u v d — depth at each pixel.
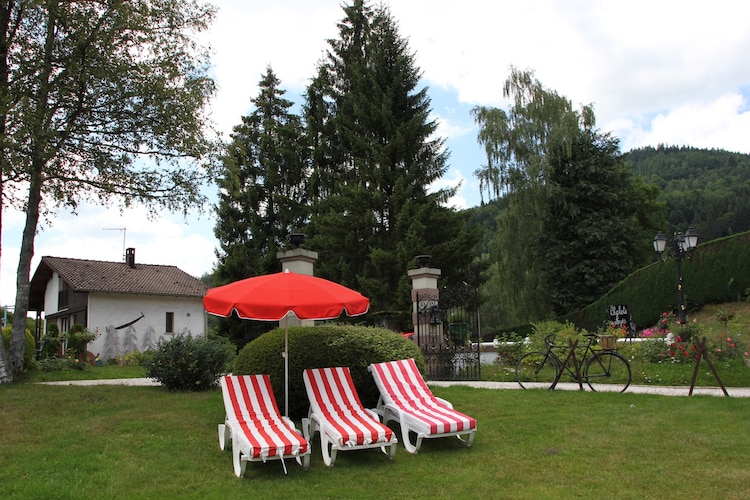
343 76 29.23
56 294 33.94
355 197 23.64
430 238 23.88
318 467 6.27
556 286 30.52
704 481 5.37
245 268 29.45
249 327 29.22
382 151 24.00
